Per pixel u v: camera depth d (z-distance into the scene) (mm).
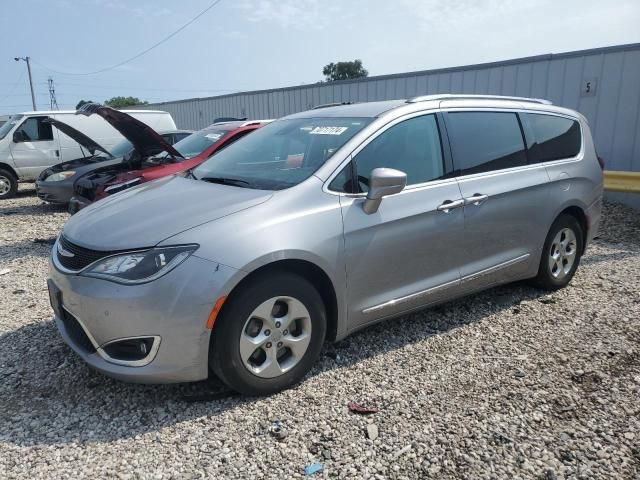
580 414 3020
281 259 3014
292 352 3252
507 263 4355
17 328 4234
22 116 12219
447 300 4078
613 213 8648
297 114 4660
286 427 2904
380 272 3523
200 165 4340
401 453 2697
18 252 6914
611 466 2600
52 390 3283
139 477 2523
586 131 5223
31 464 2605
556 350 3809
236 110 19359
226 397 3180
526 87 10367
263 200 3191
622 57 9125
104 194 5996
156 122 13758
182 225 2975
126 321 2797
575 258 5074
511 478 2523
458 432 2859
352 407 3072
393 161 3684
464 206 3924
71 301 2988
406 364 3605
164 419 2975
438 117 4008
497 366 3578
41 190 9297
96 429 2887
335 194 3367
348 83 13891
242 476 2535
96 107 5855
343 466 2605
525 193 4379
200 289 2811
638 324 4242
